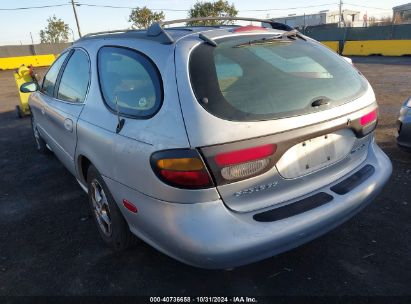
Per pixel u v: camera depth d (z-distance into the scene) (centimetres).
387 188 389
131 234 275
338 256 282
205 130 197
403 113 436
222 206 205
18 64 2556
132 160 221
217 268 207
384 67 1576
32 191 424
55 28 4578
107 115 255
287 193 227
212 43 231
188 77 212
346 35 2850
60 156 384
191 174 197
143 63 237
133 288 256
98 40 307
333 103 236
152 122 214
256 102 212
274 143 209
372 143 291
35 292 256
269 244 208
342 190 247
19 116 852
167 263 279
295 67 248
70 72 342
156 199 212
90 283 262
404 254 283
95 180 286
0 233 334
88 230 332
